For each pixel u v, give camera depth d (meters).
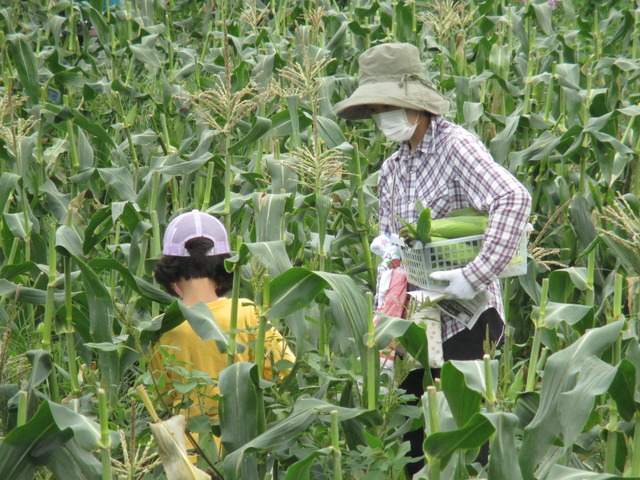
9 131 9.48
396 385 6.93
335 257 11.52
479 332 7.74
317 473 6.99
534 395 6.37
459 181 7.72
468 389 5.91
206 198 10.58
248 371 6.34
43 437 5.69
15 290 7.70
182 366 7.16
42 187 11.73
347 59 17.95
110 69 17.30
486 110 14.49
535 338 7.60
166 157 10.95
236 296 6.79
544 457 6.19
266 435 6.12
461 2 16.02
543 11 16.05
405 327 6.55
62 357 9.63
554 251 9.06
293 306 6.67
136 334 6.70
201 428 6.48
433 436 5.38
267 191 11.29
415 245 7.53
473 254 7.51
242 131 13.41
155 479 6.59
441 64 15.39
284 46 17.11
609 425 6.53
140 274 9.69
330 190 10.77
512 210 7.28
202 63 16.41
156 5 21.00
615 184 13.00
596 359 5.84
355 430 6.96
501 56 14.49
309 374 8.00
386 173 8.50
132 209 9.77
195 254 7.31
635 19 17.31
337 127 12.03
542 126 12.79
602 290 10.87
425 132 7.94
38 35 18.42
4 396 7.10
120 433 5.64
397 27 17.58
